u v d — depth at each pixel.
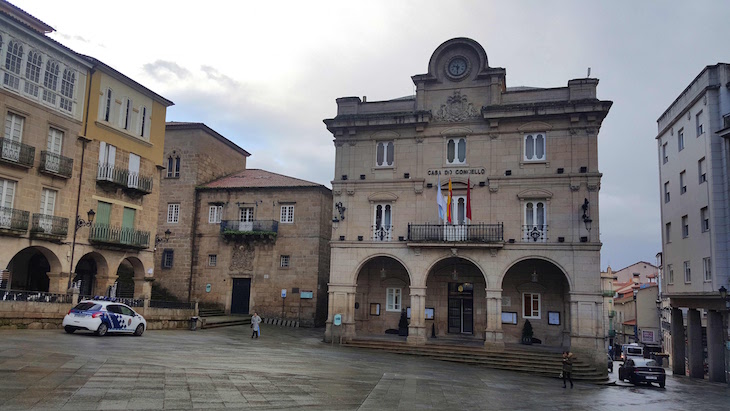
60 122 27.00
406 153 29.66
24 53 25.14
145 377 12.60
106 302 22.70
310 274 37.34
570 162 27.06
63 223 26.77
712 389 24.58
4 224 24.00
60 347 16.61
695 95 31.11
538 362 24.47
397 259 28.62
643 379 24.14
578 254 26.17
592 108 26.61
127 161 31.22
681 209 33.66
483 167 28.33
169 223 40.59
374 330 31.03
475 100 28.95
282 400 11.59
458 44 29.34
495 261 27.19
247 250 38.88
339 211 29.88
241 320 35.16
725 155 28.31
